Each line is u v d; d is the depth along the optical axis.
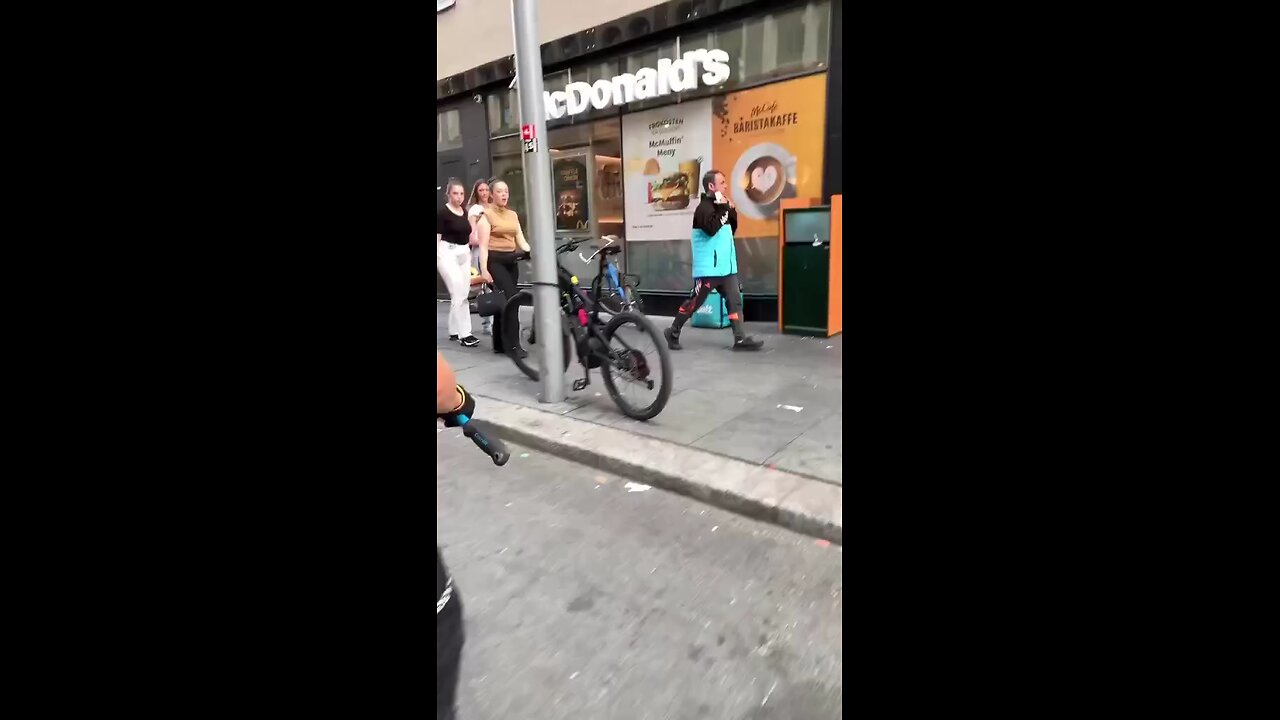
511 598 2.54
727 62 7.32
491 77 9.63
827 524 2.94
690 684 2.07
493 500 3.42
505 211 6.79
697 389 4.92
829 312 6.47
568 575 2.70
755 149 7.39
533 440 4.11
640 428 4.18
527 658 2.20
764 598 2.52
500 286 6.79
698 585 2.62
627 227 8.57
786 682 2.07
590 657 2.20
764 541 2.96
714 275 5.94
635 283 7.01
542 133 4.44
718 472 3.46
